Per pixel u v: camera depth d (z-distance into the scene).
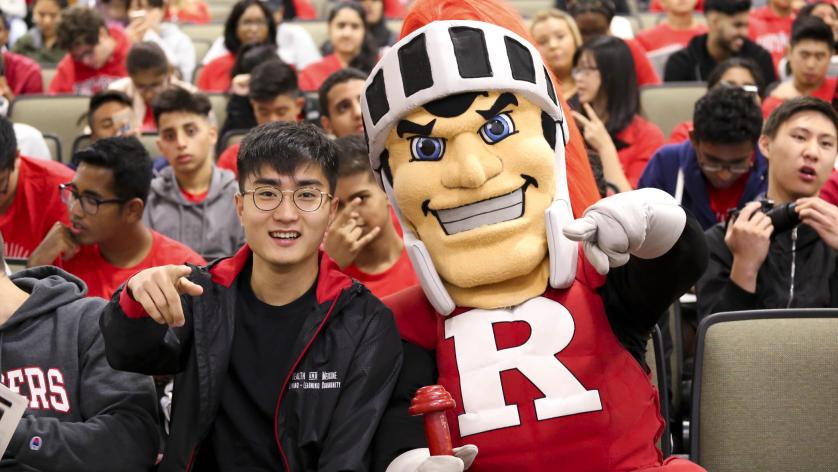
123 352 2.08
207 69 6.30
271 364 2.19
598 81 4.74
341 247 2.88
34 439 2.11
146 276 1.99
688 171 3.88
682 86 5.20
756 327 2.53
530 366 2.11
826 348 2.49
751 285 2.91
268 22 6.35
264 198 2.19
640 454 2.13
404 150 2.19
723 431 2.49
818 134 3.14
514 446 2.09
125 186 3.09
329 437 2.13
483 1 2.32
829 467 2.46
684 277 2.07
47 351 2.28
